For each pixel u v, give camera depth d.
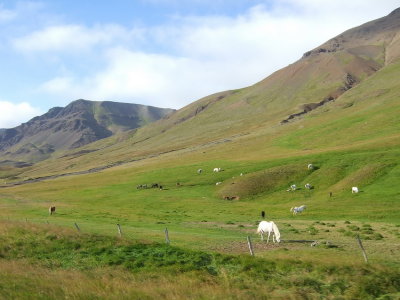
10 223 41.59
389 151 111.94
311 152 135.75
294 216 72.69
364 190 88.50
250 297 24.17
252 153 171.12
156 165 179.00
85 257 32.75
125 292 22.44
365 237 46.00
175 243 40.47
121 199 107.50
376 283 27.80
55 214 74.62
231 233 51.22
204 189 112.69
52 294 20.38
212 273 29.47
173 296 22.45
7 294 19.78
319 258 33.03
